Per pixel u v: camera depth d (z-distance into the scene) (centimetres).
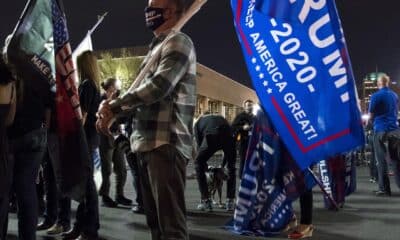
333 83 317
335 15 319
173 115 277
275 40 338
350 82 313
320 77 322
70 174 402
